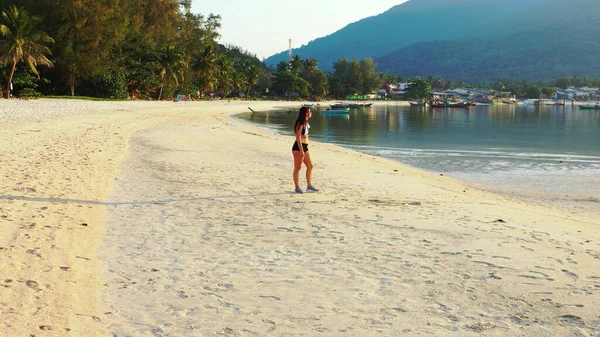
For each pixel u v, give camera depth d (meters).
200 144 21.00
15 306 4.47
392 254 6.34
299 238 7.11
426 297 4.93
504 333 4.12
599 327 4.21
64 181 10.73
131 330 4.17
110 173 12.33
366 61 176.12
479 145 29.45
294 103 116.94
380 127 47.19
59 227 7.21
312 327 4.26
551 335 4.08
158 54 74.88
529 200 12.58
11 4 56.06
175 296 4.95
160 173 12.87
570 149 27.42
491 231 7.53
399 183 13.11
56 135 19.22
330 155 20.06
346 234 7.32
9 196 8.85
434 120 66.25
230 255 6.32
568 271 5.67
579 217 10.35
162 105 61.50
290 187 11.43
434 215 8.64
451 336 4.07
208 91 103.25
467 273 5.62
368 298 4.91
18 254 5.87
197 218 8.28
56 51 58.59
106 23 58.84
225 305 4.74
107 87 66.00
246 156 17.50
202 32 88.88
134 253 6.34
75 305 4.62
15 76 54.50
